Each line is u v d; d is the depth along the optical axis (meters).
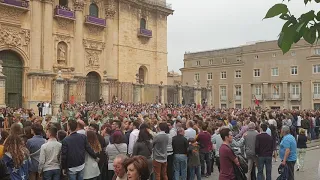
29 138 11.37
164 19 64.38
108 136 12.88
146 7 60.59
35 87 44.47
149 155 11.67
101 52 53.50
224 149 9.39
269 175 13.05
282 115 26.69
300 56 64.62
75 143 10.20
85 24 51.25
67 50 48.94
